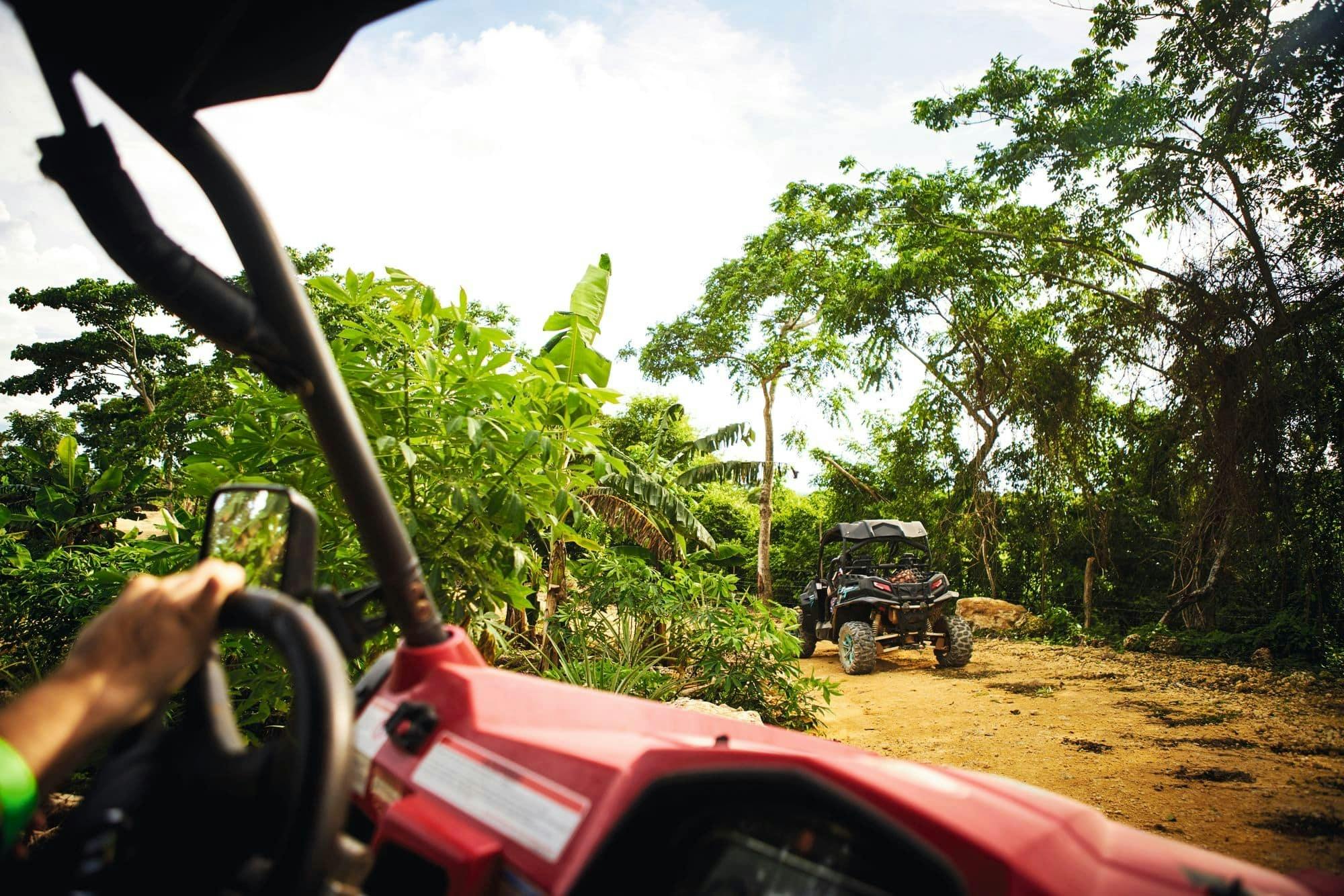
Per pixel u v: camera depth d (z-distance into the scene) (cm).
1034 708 848
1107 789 544
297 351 109
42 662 510
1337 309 1279
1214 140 1446
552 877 93
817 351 2328
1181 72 1505
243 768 84
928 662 1272
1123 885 90
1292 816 474
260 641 372
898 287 1970
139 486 668
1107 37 1612
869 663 1144
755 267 2503
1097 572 1895
